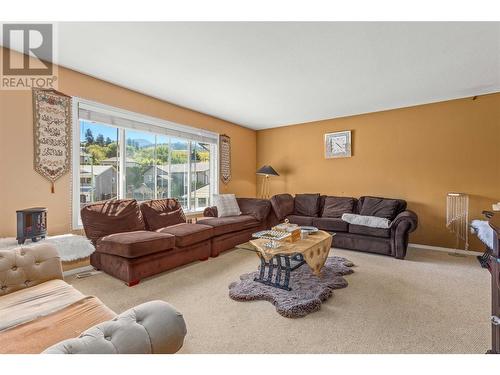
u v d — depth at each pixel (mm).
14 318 1125
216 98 3678
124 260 2379
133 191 3523
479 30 2018
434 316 1834
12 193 2346
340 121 4680
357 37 2133
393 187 4141
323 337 1592
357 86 3211
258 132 5840
